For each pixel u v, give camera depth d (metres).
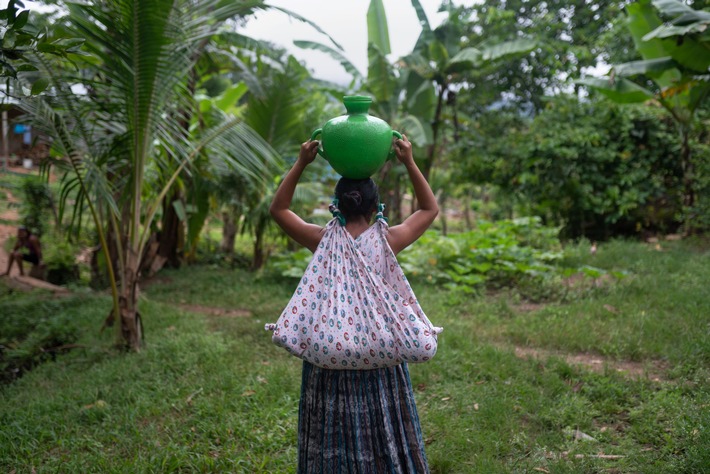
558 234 12.12
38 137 5.25
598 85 9.66
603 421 3.79
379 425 2.38
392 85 11.72
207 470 3.34
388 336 2.23
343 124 2.39
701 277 7.27
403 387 2.45
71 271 11.47
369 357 2.25
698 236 10.47
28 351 6.02
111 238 9.52
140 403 4.23
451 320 6.18
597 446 3.40
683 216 10.71
